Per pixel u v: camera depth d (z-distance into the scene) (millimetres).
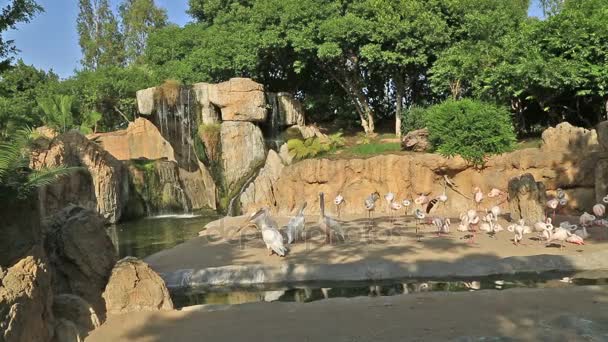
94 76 37875
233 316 9602
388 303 9953
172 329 8984
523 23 25500
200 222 24109
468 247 14250
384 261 12898
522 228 14195
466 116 21844
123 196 26109
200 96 29375
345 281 12180
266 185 25938
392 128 36750
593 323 8281
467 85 29844
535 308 9211
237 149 28281
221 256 14609
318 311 9695
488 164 21453
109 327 9109
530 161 20297
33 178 7910
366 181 22844
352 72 33250
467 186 21828
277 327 8875
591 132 19406
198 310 10008
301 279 12367
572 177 19359
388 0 28094
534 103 26828
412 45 27406
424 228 17828
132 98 37594
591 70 20922
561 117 25188
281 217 22516
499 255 13078
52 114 31547
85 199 21984
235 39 30359
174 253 15414
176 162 29906
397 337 8086
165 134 30125
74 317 8883
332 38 28234
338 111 38438
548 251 13328
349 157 24344
